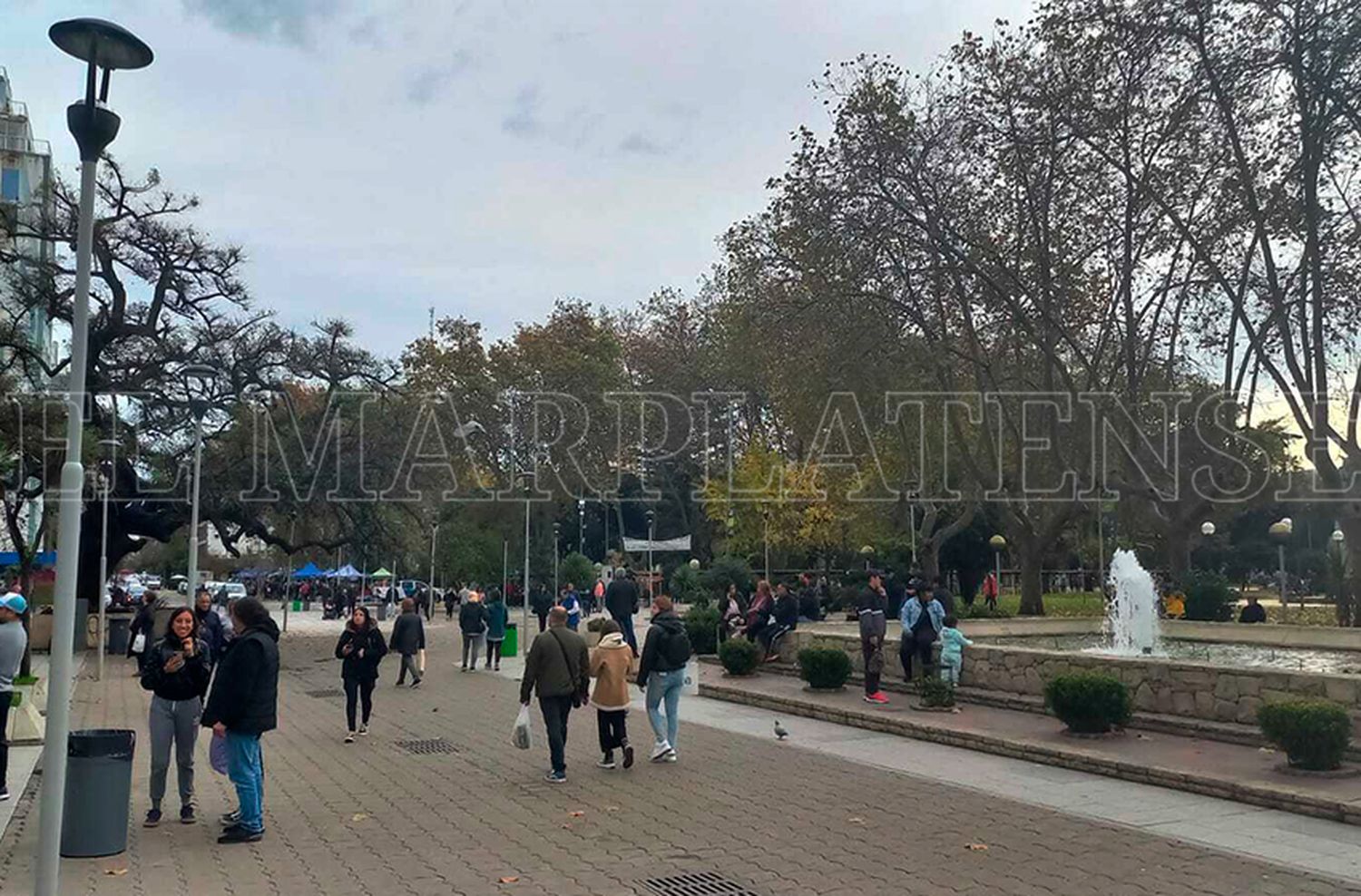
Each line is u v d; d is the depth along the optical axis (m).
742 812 8.90
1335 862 7.13
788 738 12.81
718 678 18.33
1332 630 18.06
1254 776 9.23
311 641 33.28
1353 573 24.28
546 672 10.34
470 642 23.06
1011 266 27.30
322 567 67.50
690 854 7.55
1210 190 24.92
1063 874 6.94
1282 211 23.52
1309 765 9.22
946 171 26.36
